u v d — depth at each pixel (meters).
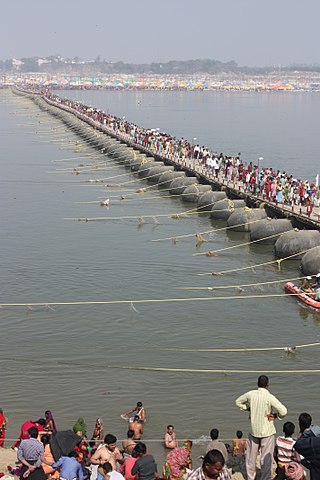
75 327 37.81
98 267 48.38
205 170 77.44
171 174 79.25
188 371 32.69
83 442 21.72
